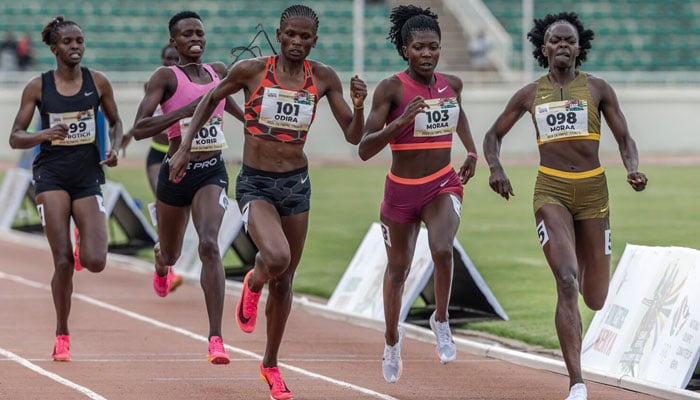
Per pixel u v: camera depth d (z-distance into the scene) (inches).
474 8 3400.6
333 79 698.8
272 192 690.2
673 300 753.0
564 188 696.4
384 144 683.4
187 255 1325.0
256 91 687.7
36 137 784.9
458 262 1007.6
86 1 3341.5
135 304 1115.3
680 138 3129.9
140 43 3280.0
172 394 710.5
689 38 3454.7
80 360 824.9
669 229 1590.8
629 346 771.4
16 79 2999.5
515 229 1681.8
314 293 1192.8
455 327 993.5
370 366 826.2
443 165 740.7
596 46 3398.1
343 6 3415.4
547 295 1142.3
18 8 3304.6
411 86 733.3
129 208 1505.9
